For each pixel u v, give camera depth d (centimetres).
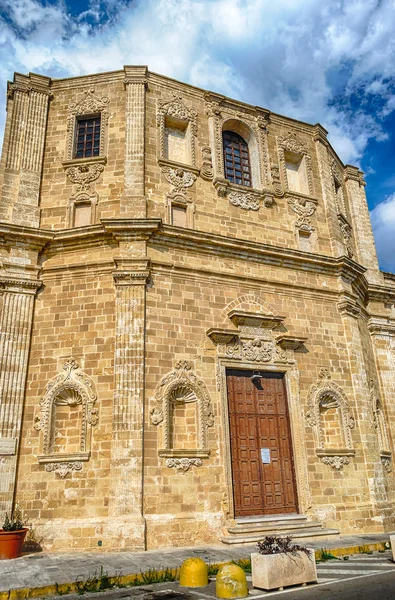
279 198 2062
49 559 1228
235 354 1688
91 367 1541
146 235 1661
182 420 1580
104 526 1355
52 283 1653
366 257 2416
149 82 1973
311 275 1972
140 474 1406
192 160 1942
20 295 1609
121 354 1523
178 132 2030
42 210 1781
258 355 1727
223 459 1539
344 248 2194
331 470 1706
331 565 1188
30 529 1361
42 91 1945
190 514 1442
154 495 1419
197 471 1498
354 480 1736
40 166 1834
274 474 1628
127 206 1734
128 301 1587
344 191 2502
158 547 1363
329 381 1836
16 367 1531
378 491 1758
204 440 1538
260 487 1591
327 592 902
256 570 980
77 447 1488
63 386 1518
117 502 1372
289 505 1612
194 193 1886
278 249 1873
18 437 1461
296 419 1708
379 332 2284
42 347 1577
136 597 912
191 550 1336
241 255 1834
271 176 2081
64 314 1612
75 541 1348
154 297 1630
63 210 1781
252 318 1734
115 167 1827
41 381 1538
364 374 1938
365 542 1448
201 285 1730
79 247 1691
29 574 1065
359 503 1711
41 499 1408
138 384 1494
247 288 1817
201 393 1585
